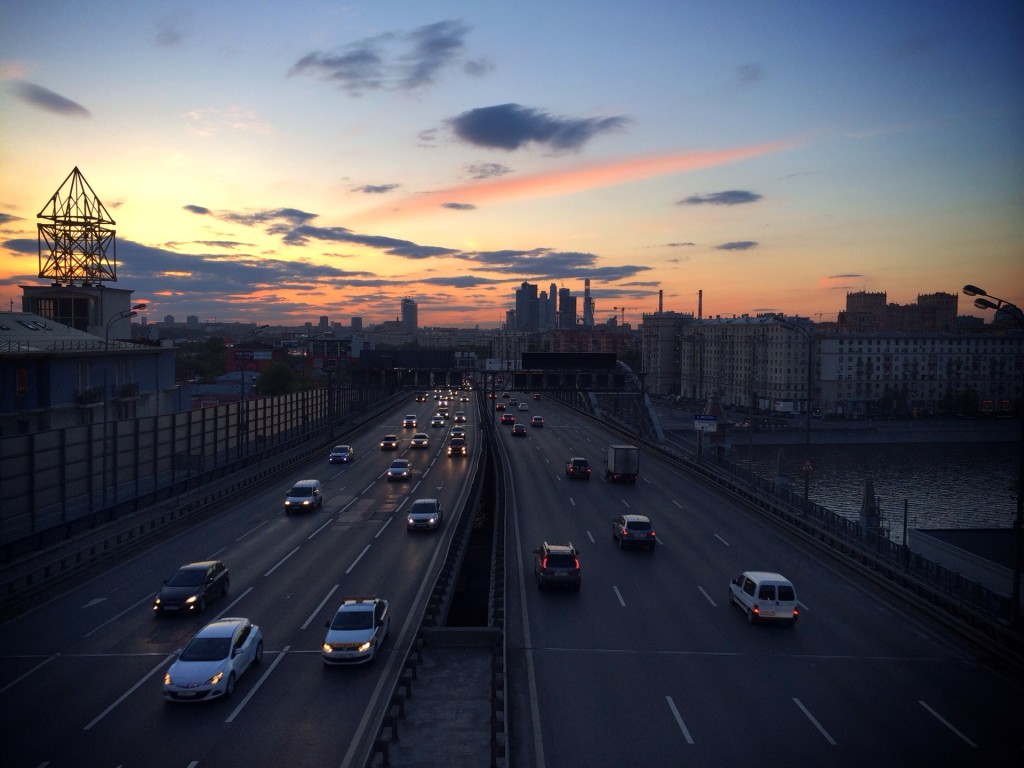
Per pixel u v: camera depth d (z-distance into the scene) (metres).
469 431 95.81
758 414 155.88
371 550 35.47
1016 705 19.27
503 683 19.19
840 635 24.66
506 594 28.86
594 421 106.12
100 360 54.72
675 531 40.69
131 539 35.62
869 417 153.62
